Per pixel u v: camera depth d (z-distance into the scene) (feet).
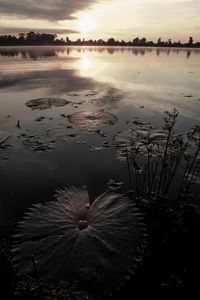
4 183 20.95
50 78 65.92
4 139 28.66
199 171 19.39
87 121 33.91
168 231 15.64
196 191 19.57
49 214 16.93
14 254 14.06
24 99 45.01
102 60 122.83
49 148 26.71
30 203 18.57
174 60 123.85
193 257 13.99
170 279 12.70
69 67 89.56
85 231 15.17
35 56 140.15
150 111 38.50
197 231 15.72
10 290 11.61
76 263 13.28
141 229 15.52
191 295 12.00
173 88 55.16
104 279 12.58
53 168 23.13
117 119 34.81
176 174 21.54
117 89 53.83
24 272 12.92
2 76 67.46
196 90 53.21
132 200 18.28
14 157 25.00
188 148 25.41
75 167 23.25
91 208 17.37
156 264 13.48
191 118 35.58
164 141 27.40
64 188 20.26
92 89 53.47
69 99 45.14
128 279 12.62
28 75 69.77
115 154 25.43
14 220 16.89
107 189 20.13
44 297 11.10
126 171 22.57
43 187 20.45
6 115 36.55
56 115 36.58
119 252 13.92
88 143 27.78
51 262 13.41
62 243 14.43
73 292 11.79
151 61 118.32
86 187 20.39
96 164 23.68
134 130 30.89
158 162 22.15
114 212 16.89
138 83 60.90
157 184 20.47
